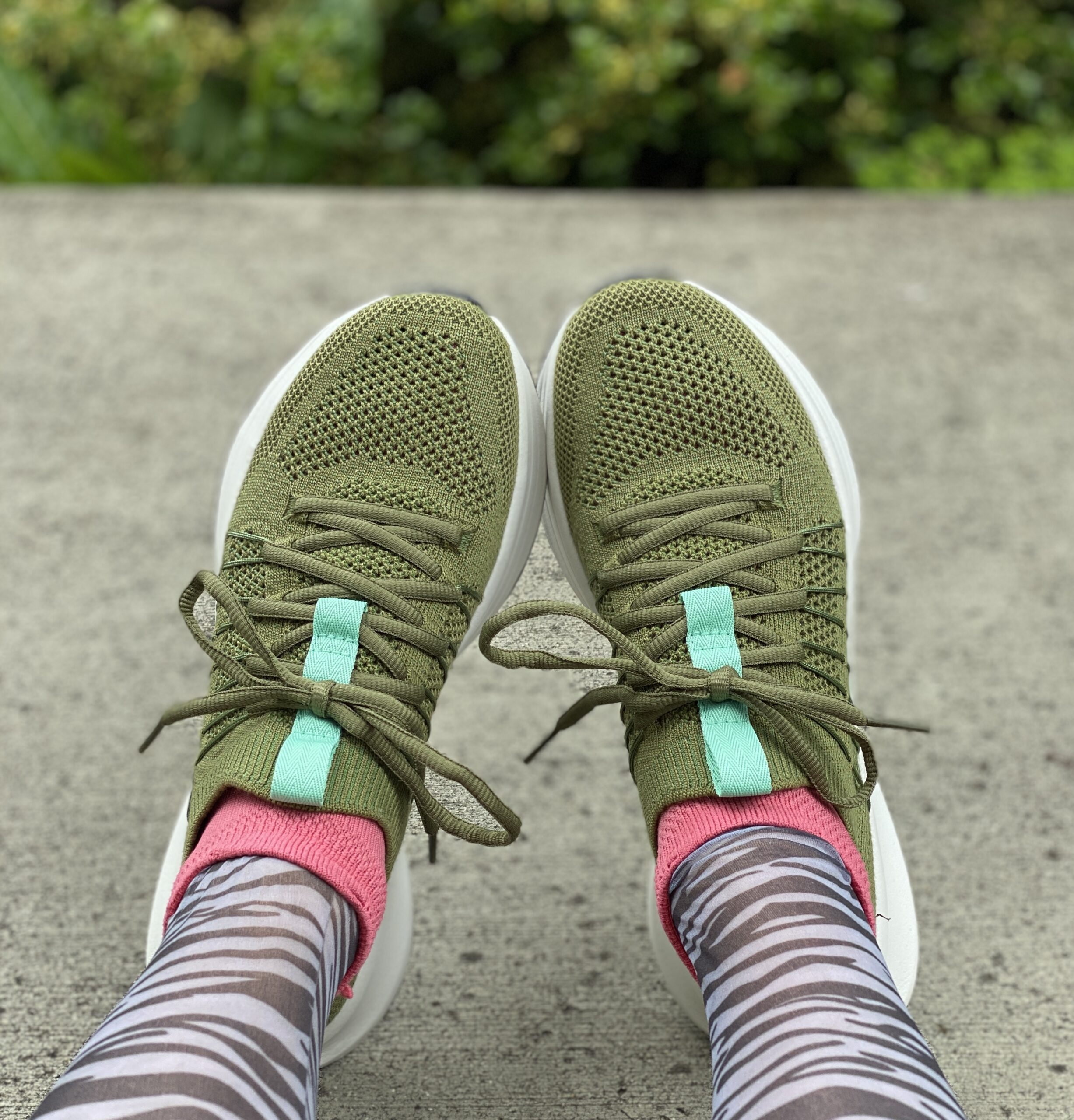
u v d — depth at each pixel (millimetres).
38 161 713
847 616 408
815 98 749
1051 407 546
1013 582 488
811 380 445
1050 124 769
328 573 377
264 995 297
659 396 416
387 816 339
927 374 559
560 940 401
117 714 453
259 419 432
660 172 828
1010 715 451
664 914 336
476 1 748
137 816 427
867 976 307
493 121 821
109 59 743
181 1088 276
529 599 439
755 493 404
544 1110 370
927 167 734
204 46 758
